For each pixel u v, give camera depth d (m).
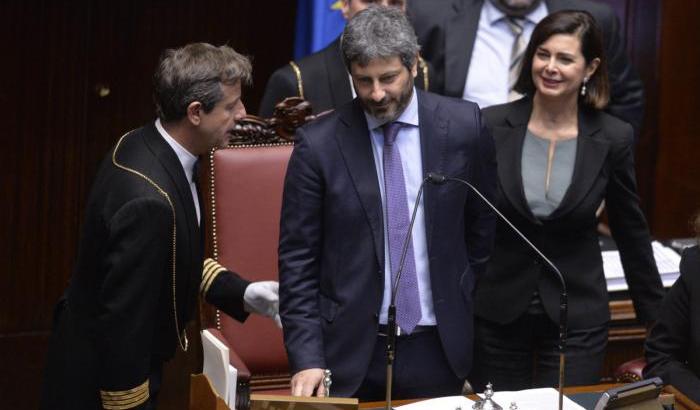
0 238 21.17
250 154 14.95
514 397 11.73
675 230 23.47
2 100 20.81
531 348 14.70
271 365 15.03
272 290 13.11
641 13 22.78
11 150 21.00
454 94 17.48
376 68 11.54
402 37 11.54
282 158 15.02
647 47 22.92
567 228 14.39
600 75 14.62
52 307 21.66
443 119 12.34
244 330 14.94
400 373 12.37
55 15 20.77
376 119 12.12
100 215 11.28
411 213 12.29
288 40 21.92
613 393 10.41
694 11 22.97
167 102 11.39
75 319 11.59
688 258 13.13
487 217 12.79
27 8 20.61
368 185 12.13
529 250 14.41
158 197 11.16
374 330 12.23
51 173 21.28
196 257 11.73
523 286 14.41
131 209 11.02
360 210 12.13
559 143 14.53
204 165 14.84
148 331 11.14
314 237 12.31
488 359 14.70
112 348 11.00
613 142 14.47
